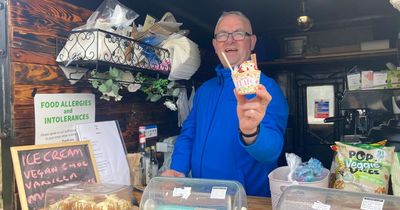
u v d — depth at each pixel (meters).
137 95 2.14
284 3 3.10
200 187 1.10
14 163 1.23
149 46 1.83
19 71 1.36
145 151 2.01
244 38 1.78
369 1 3.10
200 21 2.97
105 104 1.83
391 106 2.09
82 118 1.66
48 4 1.48
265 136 1.25
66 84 1.57
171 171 1.72
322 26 3.68
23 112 1.37
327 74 3.68
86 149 1.52
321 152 3.73
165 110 2.47
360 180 1.18
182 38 2.02
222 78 1.80
